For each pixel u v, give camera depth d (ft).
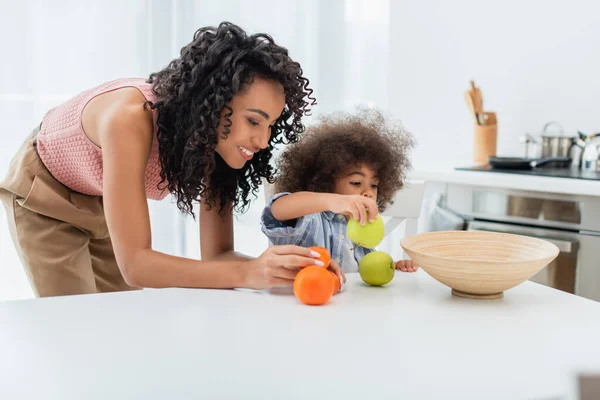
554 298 3.67
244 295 3.62
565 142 8.25
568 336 3.01
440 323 3.17
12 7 8.16
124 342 2.83
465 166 8.48
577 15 8.45
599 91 8.38
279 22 9.73
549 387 2.43
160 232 9.30
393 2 10.10
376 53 10.26
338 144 5.21
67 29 8.50
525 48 8.95
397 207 5.84
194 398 2.30
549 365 2.65
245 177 4.79
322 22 9.96
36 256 5.01
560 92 8.71
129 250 3.90
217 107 3.92
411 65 10.07
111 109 4.06
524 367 2.62
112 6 8.70
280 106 4.11
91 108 4.45
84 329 2.99
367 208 4.03
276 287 3.83
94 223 5.19
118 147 3.91
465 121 9.59
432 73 9.87
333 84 10.12
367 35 10.19
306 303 3.45
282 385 2.41
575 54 8.52
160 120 4.08
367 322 3.16
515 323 3.19
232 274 3.79
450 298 3.63
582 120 8.56
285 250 3.77
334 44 10.05
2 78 8.20
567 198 7.19
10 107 8.27
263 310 3.33
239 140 4.09
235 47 3.97
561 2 8.57
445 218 8.11
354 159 5.20
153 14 8.91
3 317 3.15
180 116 4.09
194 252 9.41
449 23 9.62
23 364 2.58
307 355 2.71
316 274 3.42
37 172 4.92
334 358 2.67
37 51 8.34
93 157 4.62
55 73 8.49
